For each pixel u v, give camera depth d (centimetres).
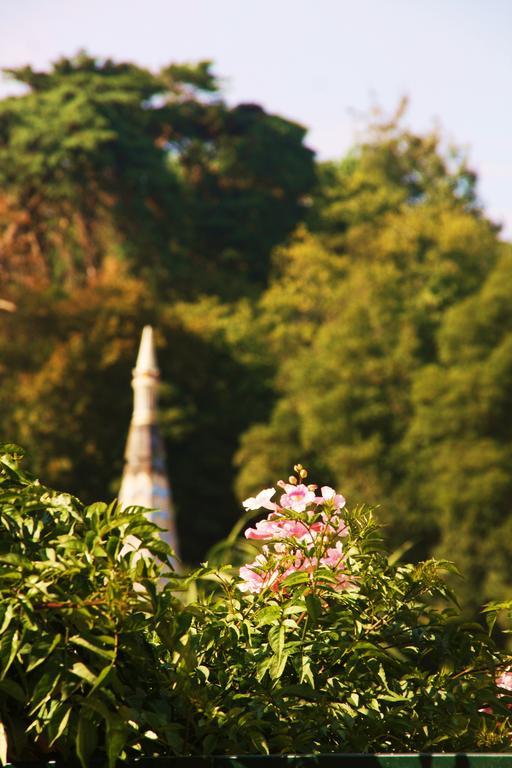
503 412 2408
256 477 2608
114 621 146
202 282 3484
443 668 185
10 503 156
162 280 3394
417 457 2459
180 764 149
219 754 160
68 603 145
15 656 148
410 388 2575
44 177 3247
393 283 2855
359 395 2566
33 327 2727
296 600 176
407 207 3634
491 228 3875
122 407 2591
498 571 2261
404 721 173
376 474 2473
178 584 154
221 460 2786
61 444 2556
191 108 3925
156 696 159
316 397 2617
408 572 187
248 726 159
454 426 2395
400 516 2431
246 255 3738
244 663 173
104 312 2686
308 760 147
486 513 2288
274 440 2647
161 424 2681
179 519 2712
